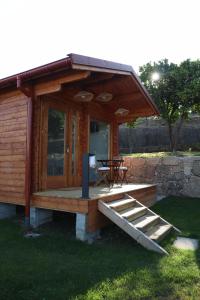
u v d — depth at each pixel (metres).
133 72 6.91
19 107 6.46
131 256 4.04
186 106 14.33
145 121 18.33
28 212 5.81
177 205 7.67
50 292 2.89
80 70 5.30
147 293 2.87
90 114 8.19
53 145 6.61
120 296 2.82
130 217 5.01
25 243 4.72
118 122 9.95
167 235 5.04
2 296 2.79
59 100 6.83
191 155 9.81
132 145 18.23
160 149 17.06
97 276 3.28
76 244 4.62
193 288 3.00
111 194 5.60
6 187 6.59
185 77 14.09
